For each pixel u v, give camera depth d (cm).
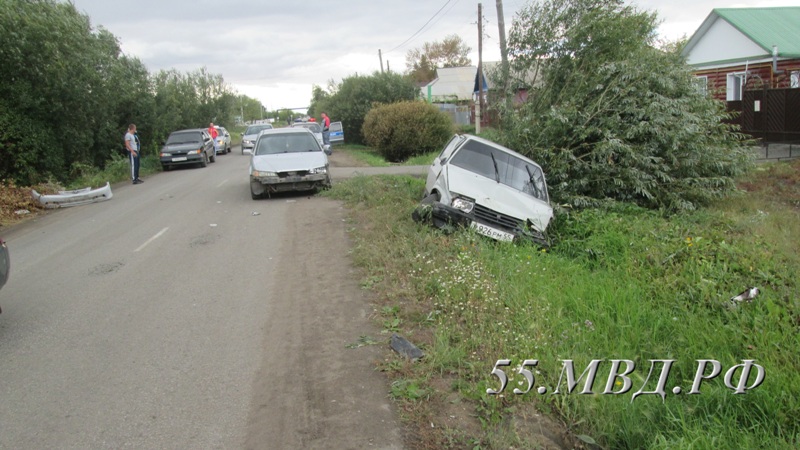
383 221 1004
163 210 1329
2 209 1382
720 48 2491
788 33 2316
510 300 620
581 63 1340
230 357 532
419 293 668
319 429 413
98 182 1925
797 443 388
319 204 1297
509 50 1426
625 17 1334
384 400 449
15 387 485
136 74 2684
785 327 534
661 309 611
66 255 935
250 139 3244
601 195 1219
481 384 456
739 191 1316
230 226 1105
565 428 421
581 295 633
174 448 394
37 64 1694
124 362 527
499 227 911
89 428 420
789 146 1838
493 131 1426
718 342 520
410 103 2838
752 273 707
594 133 1238
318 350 540
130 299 701
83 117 1927
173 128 3359
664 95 1273
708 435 396
